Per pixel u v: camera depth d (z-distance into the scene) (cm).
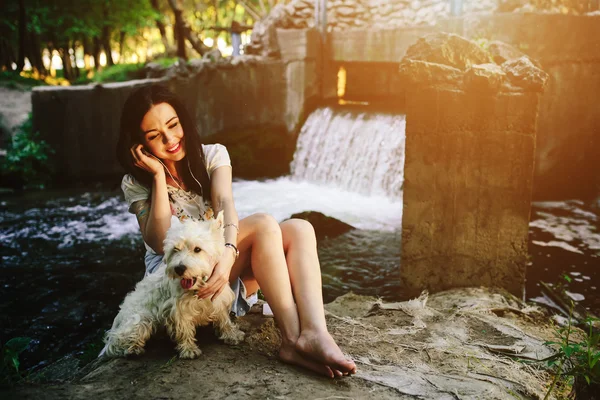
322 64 1206
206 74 1144
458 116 471
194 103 1143
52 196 1034
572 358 295
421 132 483
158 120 253
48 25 1825
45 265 694
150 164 252
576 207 908
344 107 1174
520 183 470
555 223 823
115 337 248
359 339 301
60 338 513
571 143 931
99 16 1847
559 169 941
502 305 407
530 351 304
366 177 1045
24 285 632
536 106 452
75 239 795
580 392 277
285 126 1223
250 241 267
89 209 953
